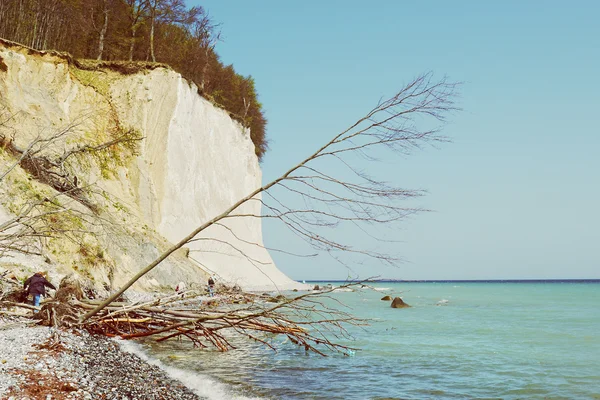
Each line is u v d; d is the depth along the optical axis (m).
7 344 9.20
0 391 6.42
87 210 25.81
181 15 49.53
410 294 76.38
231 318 11.74
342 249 8.43
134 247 28.75
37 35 40.56
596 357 15.88
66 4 41.41
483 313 35.66
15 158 24.17
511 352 16.73
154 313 12.92
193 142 42.94
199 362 12.21
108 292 22.14
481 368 13.65
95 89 37.69
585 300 58.81
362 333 21.44
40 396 6.55
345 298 51.22
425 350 16.66
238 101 60.25
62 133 17.44
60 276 18.70
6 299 13.80
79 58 41.94
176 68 51.81
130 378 8.71
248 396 9.07
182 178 40.09
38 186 23.42
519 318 31.38
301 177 8.57
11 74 31.12
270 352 14.45
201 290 13.66
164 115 39.97
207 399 8.40
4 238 13.65
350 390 10.29
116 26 47.12
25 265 17.56
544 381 12.01
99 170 33.06
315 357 13.99
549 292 94.44
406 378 11.92
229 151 50.56
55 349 9.32
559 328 25.03
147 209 36.06
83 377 7.95
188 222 39.84
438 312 35.94
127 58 48.31
